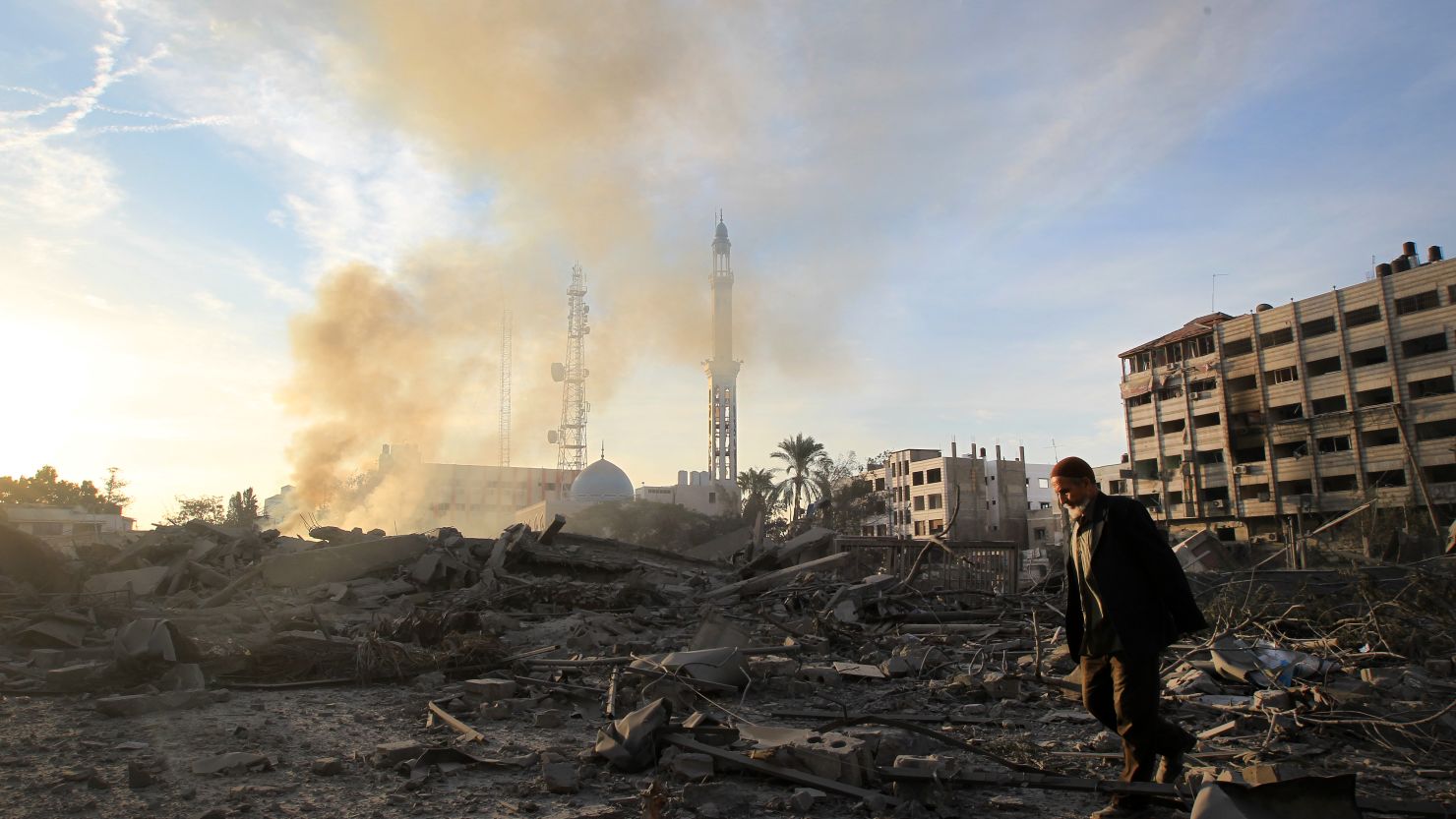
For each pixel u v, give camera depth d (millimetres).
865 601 13914
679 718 6332
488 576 18062
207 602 15562
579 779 4707
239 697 7598
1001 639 11422
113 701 6621
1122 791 3926
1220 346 52750
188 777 4820
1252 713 6238
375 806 4266
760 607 14938
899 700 7199
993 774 4508
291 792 4523
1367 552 18391
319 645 8898
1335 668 7246
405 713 6746
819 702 7219
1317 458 46938
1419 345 44062
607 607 15820
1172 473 55312
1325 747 5383
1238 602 10547
